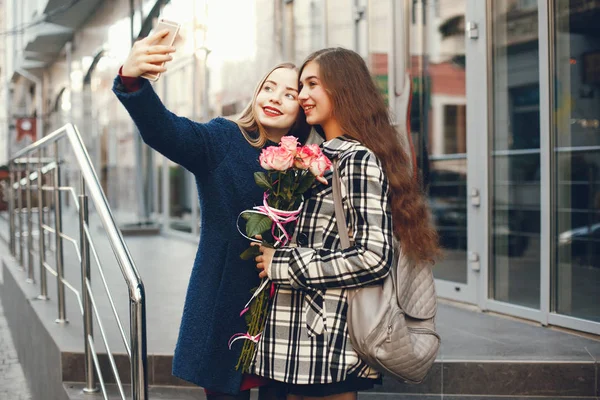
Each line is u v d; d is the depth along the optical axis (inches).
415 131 207.2
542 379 124.6
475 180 181.5
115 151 537.3
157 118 74.2
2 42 1026.1
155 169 462.0
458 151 191.9
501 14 174.4
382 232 72.9
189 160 79.2
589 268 150.5
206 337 80.9
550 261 157.5
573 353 130.6
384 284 76.0
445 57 196.7
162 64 73.7
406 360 74.0
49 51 757.9
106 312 173.6
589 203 152.3
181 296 200.1
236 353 81.0
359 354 74.5
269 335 77.9
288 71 85.4
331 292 75.8
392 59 209.8
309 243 77.0
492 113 178.2
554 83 158.6
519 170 169.0
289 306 77.7
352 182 74.3
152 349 135.0
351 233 75.8
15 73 917.8
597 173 152.1
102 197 111.0
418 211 78.3
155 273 251.3
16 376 189.3
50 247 288.0
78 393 125.7
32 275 212.1
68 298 189.0
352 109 78.7
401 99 209.0
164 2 403.5
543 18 158.6
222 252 81.5
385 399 122.3
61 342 139.4
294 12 268.5
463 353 130.4
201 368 80.5
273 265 75.5
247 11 304.0
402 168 79.0
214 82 342.0
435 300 79.5
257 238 80.0
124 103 73.0
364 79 80.4
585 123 153.9
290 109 84.1
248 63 302.0
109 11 516.1
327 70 79.4
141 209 478.6
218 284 81.6
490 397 124.0
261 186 77.7
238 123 85.9
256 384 83.1
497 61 176.7
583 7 154.0
